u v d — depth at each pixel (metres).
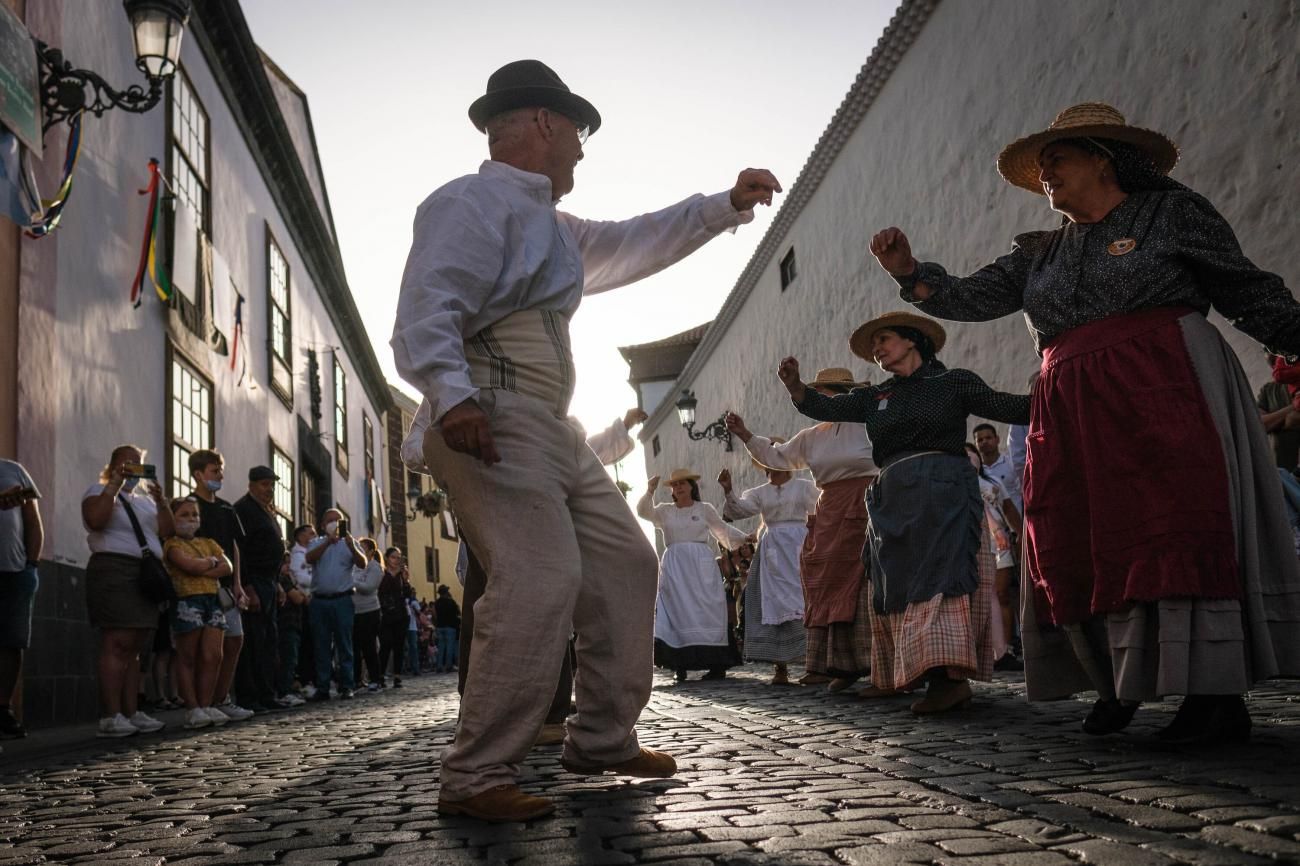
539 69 2.78
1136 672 2.92
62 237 8.45
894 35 13.05
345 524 10.95
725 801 2.57
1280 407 5.81
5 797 3.67
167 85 11.34
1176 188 3.22
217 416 12.94
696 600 9.23
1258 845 1.80
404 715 7.18
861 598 6.27
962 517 4.81
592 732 2.82
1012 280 3.54
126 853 2.43
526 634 2.44
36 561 6.21
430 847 2.21
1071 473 3.15
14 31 6.69
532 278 2.59
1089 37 9.30
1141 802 2.26
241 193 14.91
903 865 1.83
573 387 2.64
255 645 8.80
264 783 3.65
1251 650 2.90
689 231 2.98
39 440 7.80
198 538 7.20
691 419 20.22
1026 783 2.58
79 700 8.19
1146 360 3.01
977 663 4.95
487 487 2.49
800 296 18.22
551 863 2.00
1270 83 7.27
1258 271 3.01
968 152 11.65
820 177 16.62
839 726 4.39
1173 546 2.85
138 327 10.13
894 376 5.12
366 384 29.17
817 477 6.55
